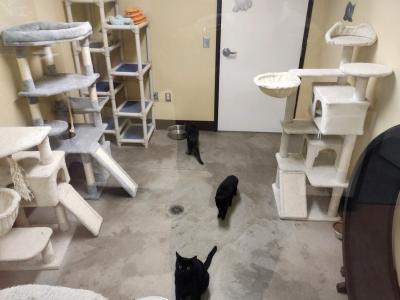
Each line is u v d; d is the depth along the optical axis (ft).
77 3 8.73
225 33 9.16
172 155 9.31
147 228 6.63
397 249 4.55
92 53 9.30
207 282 5.28
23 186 5.36
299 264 5.76
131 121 10.50
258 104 9.94
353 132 5.82
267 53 9.20
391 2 5.31
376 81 5.77
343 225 5.25
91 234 6.43
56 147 7.02
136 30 8.39
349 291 4.71
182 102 10.43
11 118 6.45
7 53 6.23
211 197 7.58
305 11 8.47
